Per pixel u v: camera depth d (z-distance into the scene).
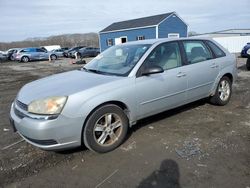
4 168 3.40
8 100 7.50
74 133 3.37
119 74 4.02
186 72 4.66
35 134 3.22
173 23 30.30
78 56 30.47
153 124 4.70
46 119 3.21
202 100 6.00
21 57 27.52
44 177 3.18
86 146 3.61
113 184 2.98
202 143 3.89
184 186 2.87
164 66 4.39
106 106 3.62
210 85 5.27
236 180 2.93
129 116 3.95
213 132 4.28
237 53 28.48
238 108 5.54
